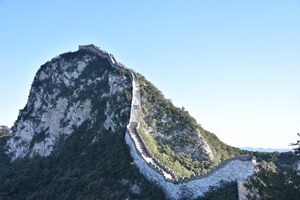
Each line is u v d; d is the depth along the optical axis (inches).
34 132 4156.0
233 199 1450.5
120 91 3412.9
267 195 1135.6
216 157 2984.7
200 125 3582.7
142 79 3794.3
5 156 4202.8
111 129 2977.4
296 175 1149.7
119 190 2064.5
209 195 1611.7
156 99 3481.8
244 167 1563.7
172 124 3159.5
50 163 3292.3
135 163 2206.0
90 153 2827.3
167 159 2452.0
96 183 2249.0
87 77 4188.0
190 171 2486.5
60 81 4478.3
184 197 1758.1
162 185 1907.0
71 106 3794.3
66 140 3484.3
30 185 3016.7
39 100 4510.3
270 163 3043.8
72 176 2623.0
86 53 4687.5
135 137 2551.7
